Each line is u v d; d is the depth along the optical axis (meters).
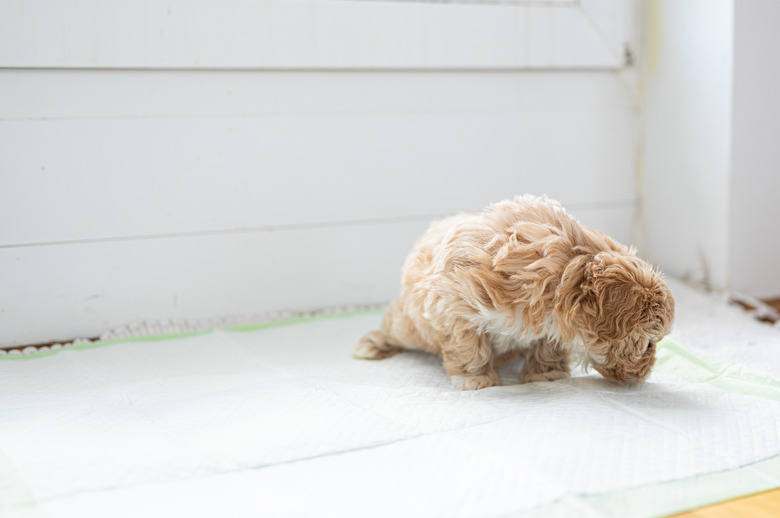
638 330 1.28
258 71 2.05
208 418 1.27
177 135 2.00
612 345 1.30
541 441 1.13
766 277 2.35
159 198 2.00
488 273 1.30
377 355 1.68
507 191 2.40
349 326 2.02
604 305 1.28
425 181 2.29
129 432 1.21
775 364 1.59
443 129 2.29
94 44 1.86
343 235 2.22
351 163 2.20
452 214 2.34
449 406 1.30
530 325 1.30
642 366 1.33
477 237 1.35
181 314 2.07
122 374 1.60
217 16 1.97
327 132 2.15
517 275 1.29
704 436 1.15
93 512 0.93
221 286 2.11
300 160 2.14
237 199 2.09
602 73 2.47
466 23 2.23
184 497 0.97
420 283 1.42
